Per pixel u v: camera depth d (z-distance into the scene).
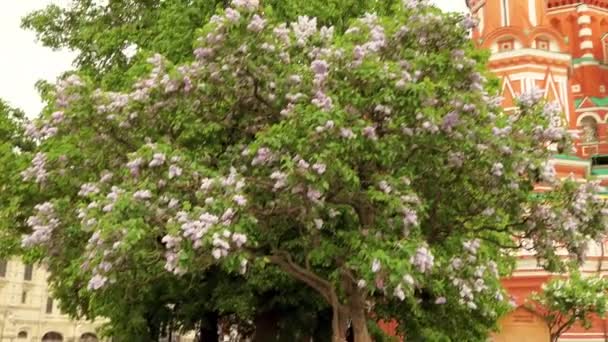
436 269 10.04
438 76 9.89
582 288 22.44
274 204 9.63
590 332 25.73
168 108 10.23
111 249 8.33
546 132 10.59
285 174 8.55
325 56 9.39
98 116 10.30
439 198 10.92
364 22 10.28
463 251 10.60
